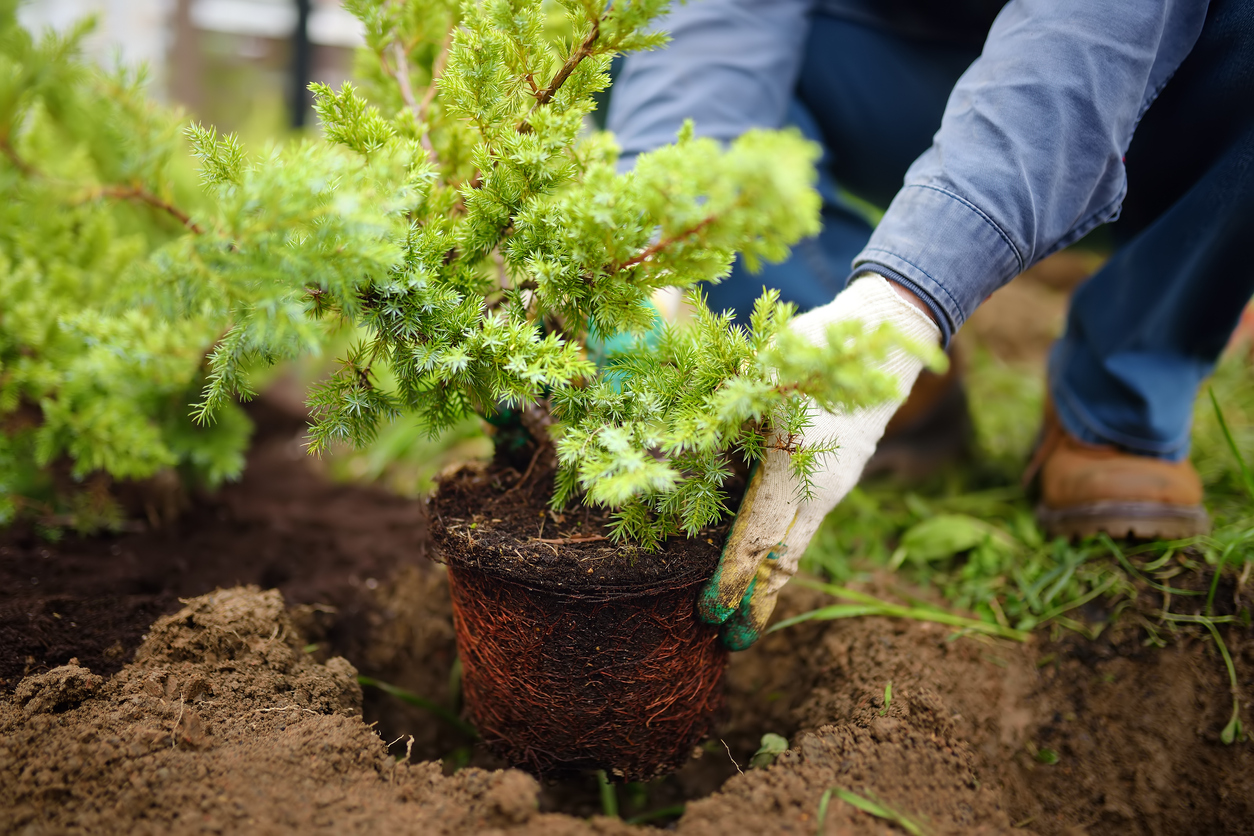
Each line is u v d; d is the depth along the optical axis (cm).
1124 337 175
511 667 126
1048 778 147
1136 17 117
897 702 135
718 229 91
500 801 108
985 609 176
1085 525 182
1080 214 123
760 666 171
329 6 430
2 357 177
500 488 134
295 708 125
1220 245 155
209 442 198
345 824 105
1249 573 165
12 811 104
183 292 96
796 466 109
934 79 191
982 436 251
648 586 115
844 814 112
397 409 117
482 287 118
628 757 133
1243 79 135
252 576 181
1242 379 258
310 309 109
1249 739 147
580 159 114
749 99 175
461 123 128
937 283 115
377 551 198
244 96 446
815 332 114
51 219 191
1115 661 162
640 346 115
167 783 108
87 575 170
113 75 104
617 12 107
